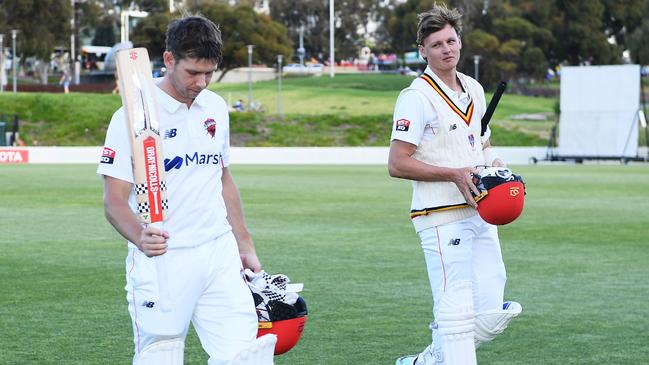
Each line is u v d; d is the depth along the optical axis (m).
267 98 68.38
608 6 80.81
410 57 96.44
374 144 50.72
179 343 4.78
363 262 11.45
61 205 18.84
